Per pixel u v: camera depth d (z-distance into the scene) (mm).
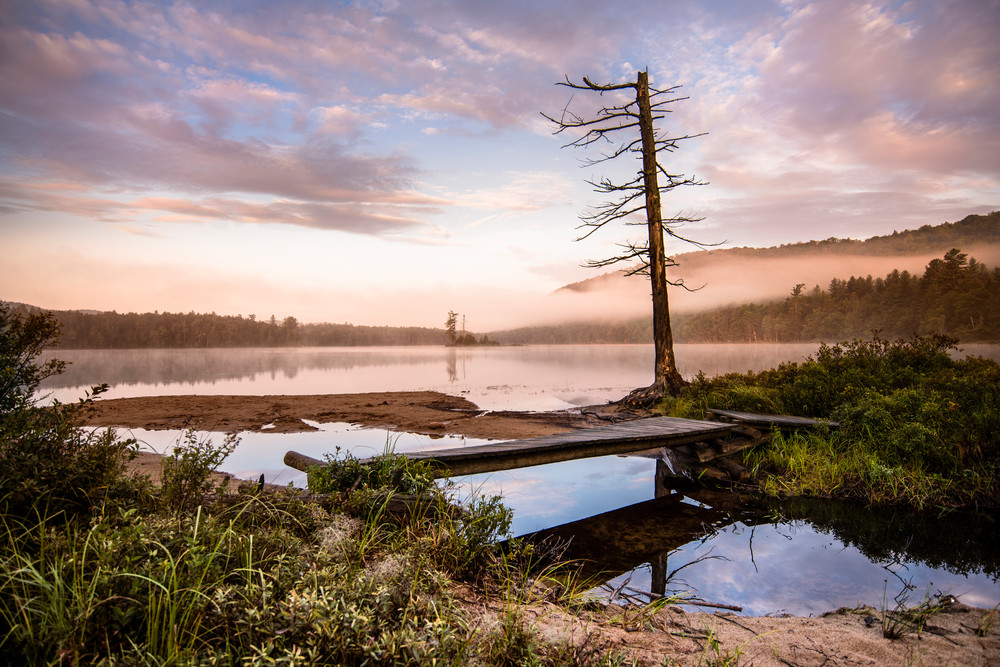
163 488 3496
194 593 2318
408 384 24469
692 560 4781
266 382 25203
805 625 3414
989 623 3453
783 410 10680
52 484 3037
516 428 11727
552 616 3211
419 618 2521
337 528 3449
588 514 6199
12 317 4020
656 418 9430
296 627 2061
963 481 7020
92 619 2059
